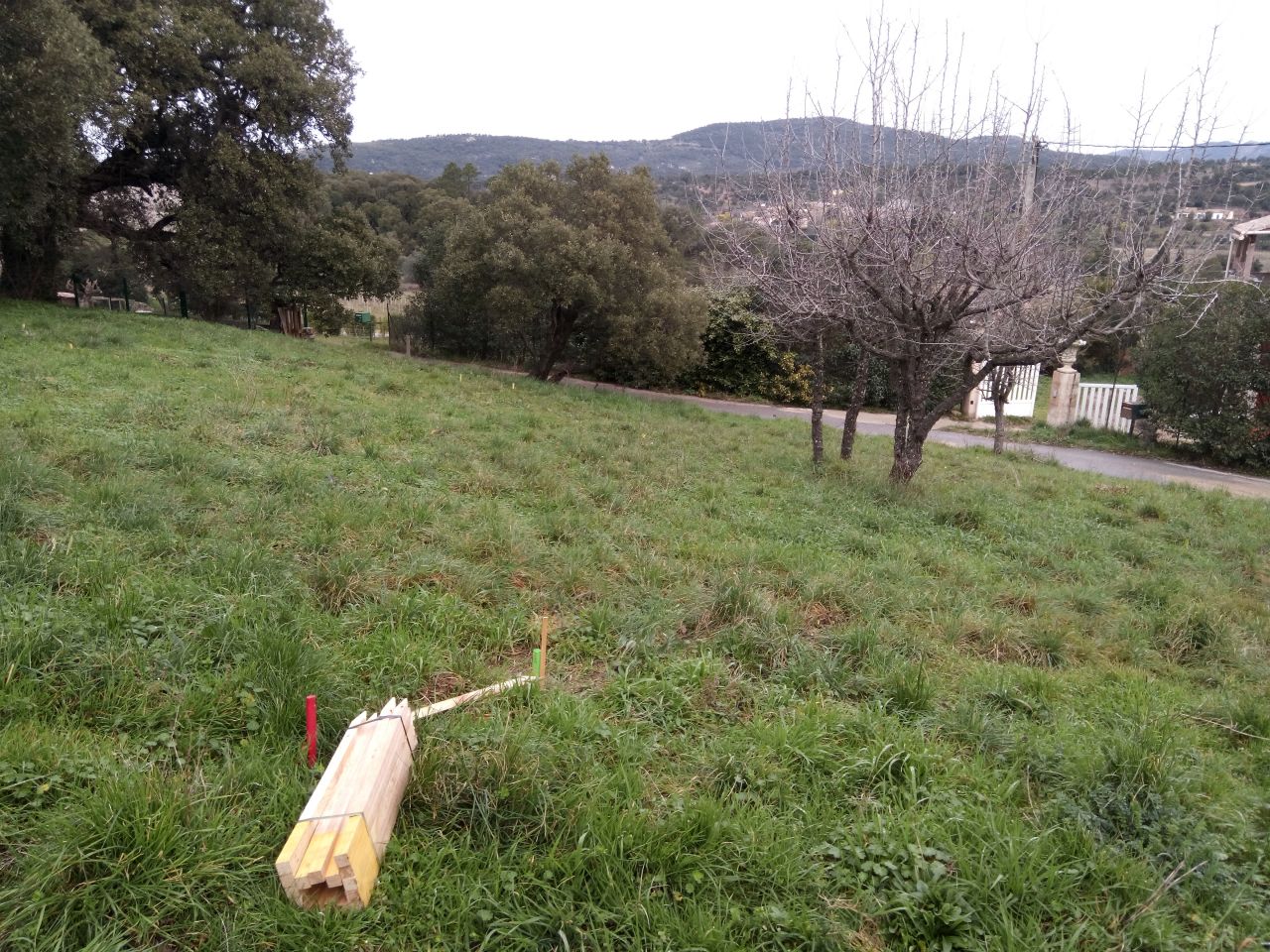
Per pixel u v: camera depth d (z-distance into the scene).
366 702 3.34
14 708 2.92
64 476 5.24
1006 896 2.60
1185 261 7.62
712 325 22.31
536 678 3.64
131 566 4.08
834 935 2.41
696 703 3.78
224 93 19.39
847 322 9.26
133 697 3.10
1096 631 5.61
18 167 13.66
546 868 2.54
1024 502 9.92
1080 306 8.42
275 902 2.28
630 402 16.36
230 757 2.86
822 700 3.87
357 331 32.16
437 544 5.23
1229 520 10.09
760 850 2.69
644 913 2.40
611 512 6.87
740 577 5.19
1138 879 2.74
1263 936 2.61
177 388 9.20
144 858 2.31
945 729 3.79
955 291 8.51
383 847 2.51
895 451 10.01
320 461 6.92
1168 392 15.83
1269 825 3.24
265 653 3.40
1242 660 5.36
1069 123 8.59
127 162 19.64
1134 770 3.36
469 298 17.91
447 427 9.33
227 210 20.11
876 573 6.04
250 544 4.54
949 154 8.59
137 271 22.48
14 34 12.95
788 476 9.59
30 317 13.76
